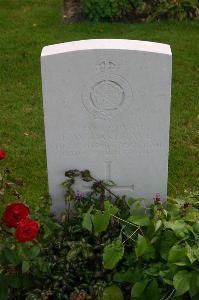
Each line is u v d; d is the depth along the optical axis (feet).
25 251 6.86
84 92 7.29
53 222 7.47
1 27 14.26
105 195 7.87
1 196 7.58
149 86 7.26
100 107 7.38
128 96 7.32
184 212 7.44
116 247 6.97
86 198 7.70
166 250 7.08
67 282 7.07
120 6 14.28
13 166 9.73
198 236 7.06
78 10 14.88
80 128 7.49
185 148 10.12
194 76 12.13
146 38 13.46
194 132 10.50
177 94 11.53
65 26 14.14
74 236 7.41
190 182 9.42
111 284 7.03
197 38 13.57
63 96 7.31
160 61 7.12
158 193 7.93
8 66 12.47
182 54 12.89
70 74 7.20
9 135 10.46
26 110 11.13
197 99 11.39
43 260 7.06
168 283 6.81
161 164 7.73
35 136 10.44
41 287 7.07
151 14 14.44
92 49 7.08
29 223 6.59
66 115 7.41
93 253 7.19
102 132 7.52
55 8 15.30
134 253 7.12
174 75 12.13
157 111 7.39
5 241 6.95
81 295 6.83
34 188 9.30
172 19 14.40
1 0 15.97
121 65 7.15
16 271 7.00
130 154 7.67
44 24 14.30
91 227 7.14
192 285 6.78
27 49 13.08
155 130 7.51
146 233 7.23
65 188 7.83
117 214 7.45
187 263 6.83
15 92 11.66
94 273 7.11
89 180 7.68
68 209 7.66
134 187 7.89
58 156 7.65
